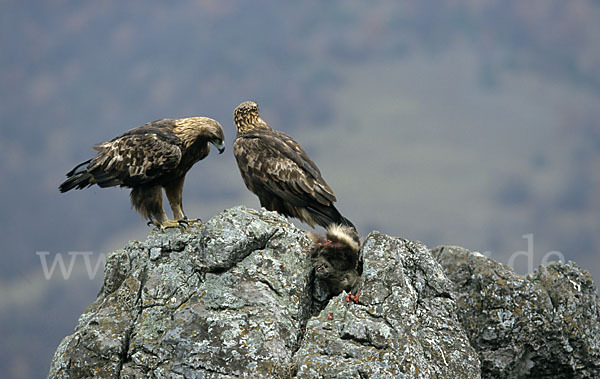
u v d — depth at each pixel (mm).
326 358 7848
